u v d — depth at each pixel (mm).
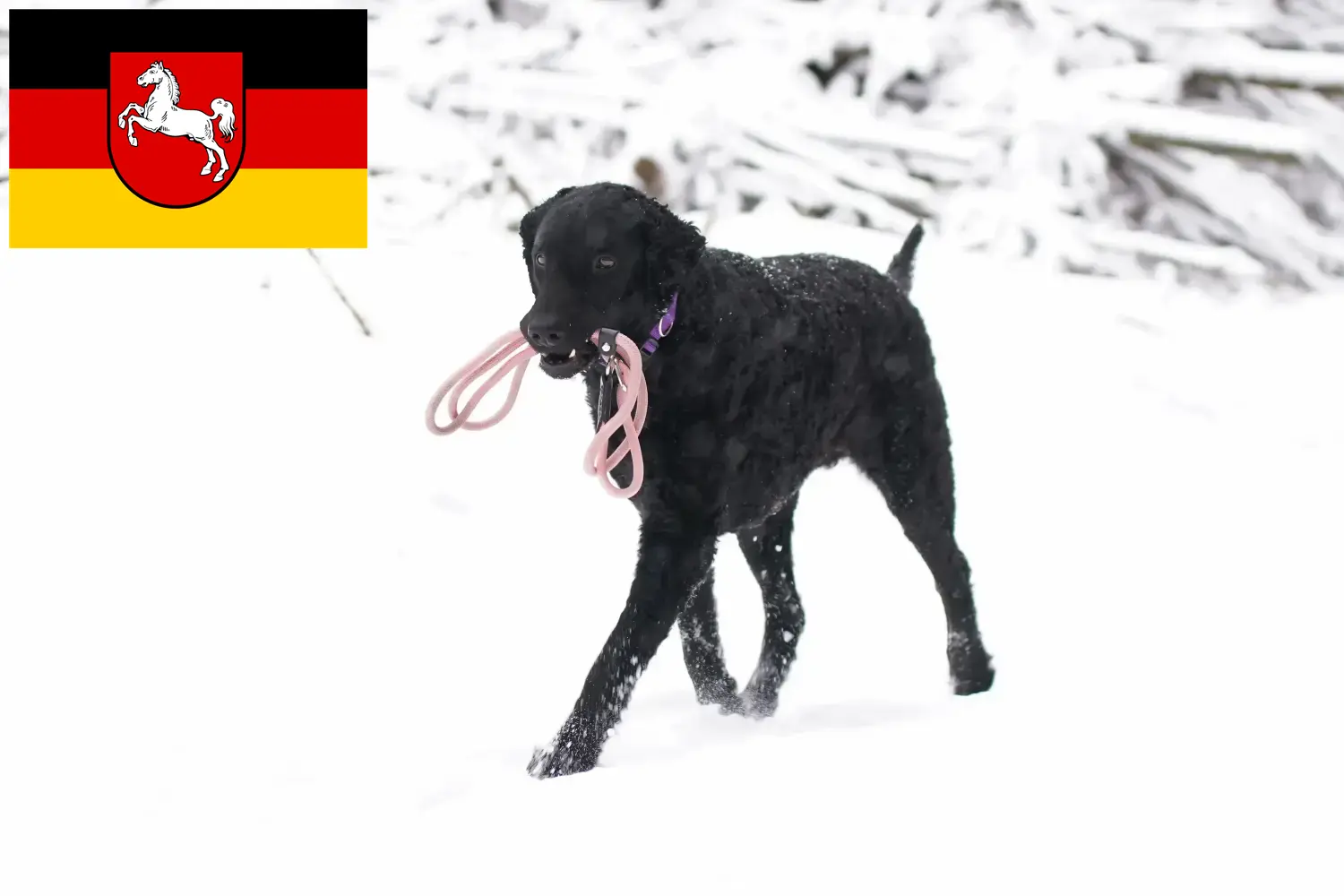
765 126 9641
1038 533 6324
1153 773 2830
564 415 6785
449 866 2645
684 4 10461
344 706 4191
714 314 3779
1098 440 7355
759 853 2574
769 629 4508
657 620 3729
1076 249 9461
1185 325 8836
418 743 3861
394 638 4883
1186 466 7145
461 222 8766
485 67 9547
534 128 9734
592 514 6148
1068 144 10062
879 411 4477
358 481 5977
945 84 10352
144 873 2791
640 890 2484
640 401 3645
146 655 4492
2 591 4859
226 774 3502
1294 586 5590
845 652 5098
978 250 9516
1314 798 2666
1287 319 9227
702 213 9414
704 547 3840
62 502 5523
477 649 4871
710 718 4148
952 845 2557
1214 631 5027
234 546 5387
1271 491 6871
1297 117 10633
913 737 3137
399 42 9461
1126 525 6426
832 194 9539
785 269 4215
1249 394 8008
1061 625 5250
